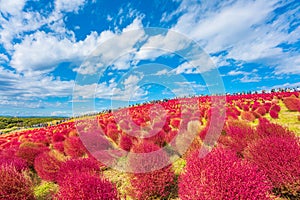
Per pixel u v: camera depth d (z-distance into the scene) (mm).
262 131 4906
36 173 6086
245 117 9625
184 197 2844
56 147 7609
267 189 2689
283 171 3098
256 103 14312
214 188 2461
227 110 10273
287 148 3324
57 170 4863
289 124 7418
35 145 8359
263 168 3330
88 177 3246
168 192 3625
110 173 4934
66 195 3004
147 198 3553
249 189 2412
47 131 14242
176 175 4250
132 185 3699
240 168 2715
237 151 4539
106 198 2930
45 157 5398
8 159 5941
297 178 2986
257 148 3689
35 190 4707
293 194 2984
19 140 12008
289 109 10805
